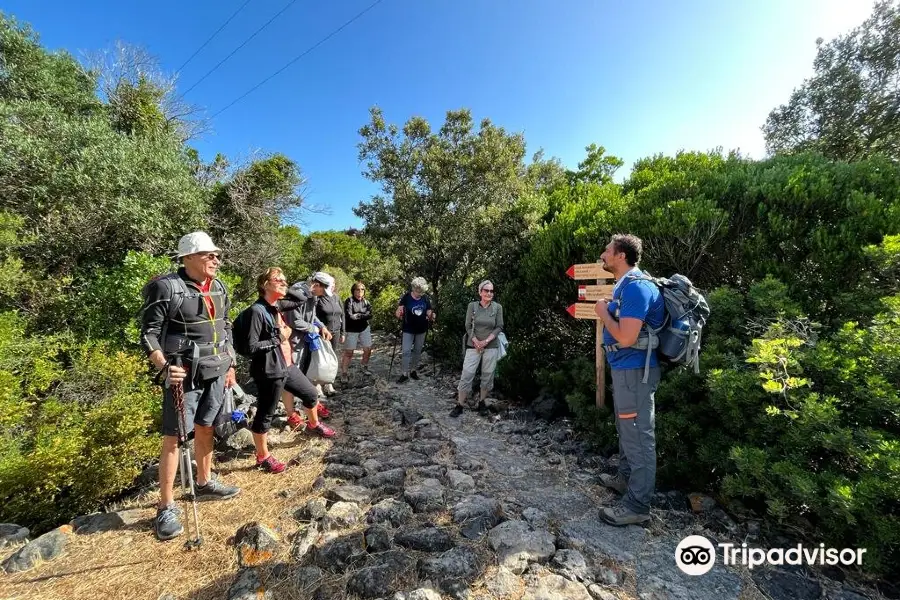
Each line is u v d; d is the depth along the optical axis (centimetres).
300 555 222
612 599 192
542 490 305
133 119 856
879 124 1109
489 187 969
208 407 272
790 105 1298
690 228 393
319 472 331
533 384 543
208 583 206
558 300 532
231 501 288
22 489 281
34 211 567
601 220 488
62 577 212
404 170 1014
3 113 582
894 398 203
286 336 358
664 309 247
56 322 498
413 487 296
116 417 321
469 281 850
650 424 251
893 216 318
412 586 197
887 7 1116
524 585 200
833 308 320
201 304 263
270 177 945
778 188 378
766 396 247
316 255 1903
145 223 626
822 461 234
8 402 315
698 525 254
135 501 303
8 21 727
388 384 642
